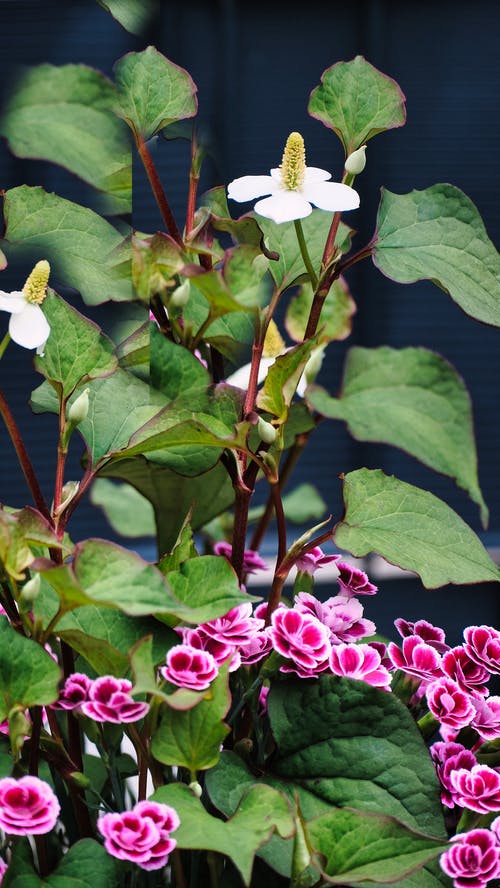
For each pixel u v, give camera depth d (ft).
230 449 2.30
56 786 2.29
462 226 2.31
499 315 2.27
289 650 2.23
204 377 2.29
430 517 2.31
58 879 2.16
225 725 2.16
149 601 2.06
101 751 2.27
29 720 2.25
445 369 2.28
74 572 2.07
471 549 2.29
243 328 2.44
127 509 2.97
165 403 2.31
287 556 2.31
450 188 2.32
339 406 2.25
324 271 2.29
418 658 2.31
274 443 2.27
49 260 2.28
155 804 2.10
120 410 2.35
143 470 2.44
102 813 2.44
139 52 2.27
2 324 2.31
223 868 2.25
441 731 2.30
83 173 2.18
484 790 2.20
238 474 2.29
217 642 2.22
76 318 2.27
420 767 2.21
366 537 2.28
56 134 2.16
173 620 2.24
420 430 2.26
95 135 2.18
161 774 2.23
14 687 2.14
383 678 2.27
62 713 2.40
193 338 2.29
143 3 2.30
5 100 2.15
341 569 2.40
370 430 2.24
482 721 2.27
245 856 2.05
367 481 2.34
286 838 2.09
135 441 2.23
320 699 2.25
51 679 2.14
